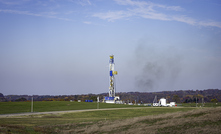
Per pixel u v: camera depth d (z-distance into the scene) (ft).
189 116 158.92
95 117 301.63
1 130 136.36
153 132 127.85
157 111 386.11
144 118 179.63
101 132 155.94
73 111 367.86
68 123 207.10
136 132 135.33
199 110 175.01
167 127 134.72
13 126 164.04
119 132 146.00
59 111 372.79
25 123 209.26
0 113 338.34
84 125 191.93
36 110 394.52
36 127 176.24
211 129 114.32
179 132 119.85
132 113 359.87
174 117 164.55
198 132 113.91
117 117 298.97
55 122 221.25
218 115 140.97
